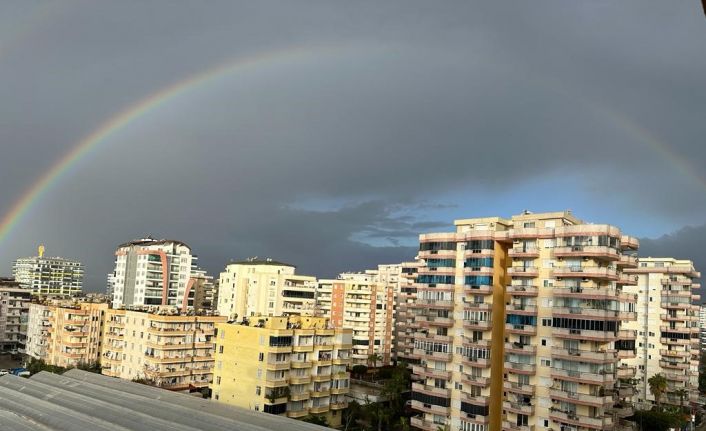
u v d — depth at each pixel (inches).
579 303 3213.6
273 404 3604.8
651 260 5925.2
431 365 3777.1
